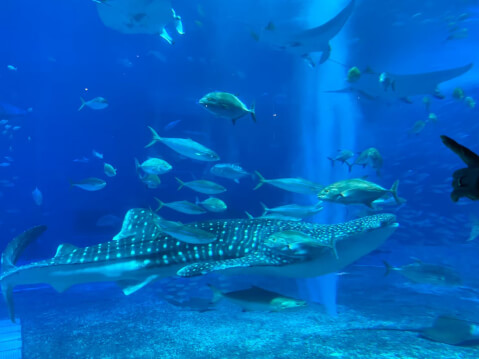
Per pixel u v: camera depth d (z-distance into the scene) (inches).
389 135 1020.5
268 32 300.5
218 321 243.9
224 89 900.6
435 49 739.4
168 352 191.6
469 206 762.2
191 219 750.5
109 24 273.1
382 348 171.6
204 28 737.0
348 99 860.0
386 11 599.5
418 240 645.3
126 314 282.0
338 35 671.8
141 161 824.3
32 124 822.5
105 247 188.9
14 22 764.6
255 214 783.1
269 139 871.7
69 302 336.5
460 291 302.5
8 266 183.5
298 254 148.0
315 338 194.4
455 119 1000.2
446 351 165.3
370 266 435.5
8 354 204.2
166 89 868.6
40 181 798.5
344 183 150.6
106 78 861.2
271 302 145.3
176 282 389.7
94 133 842.8
